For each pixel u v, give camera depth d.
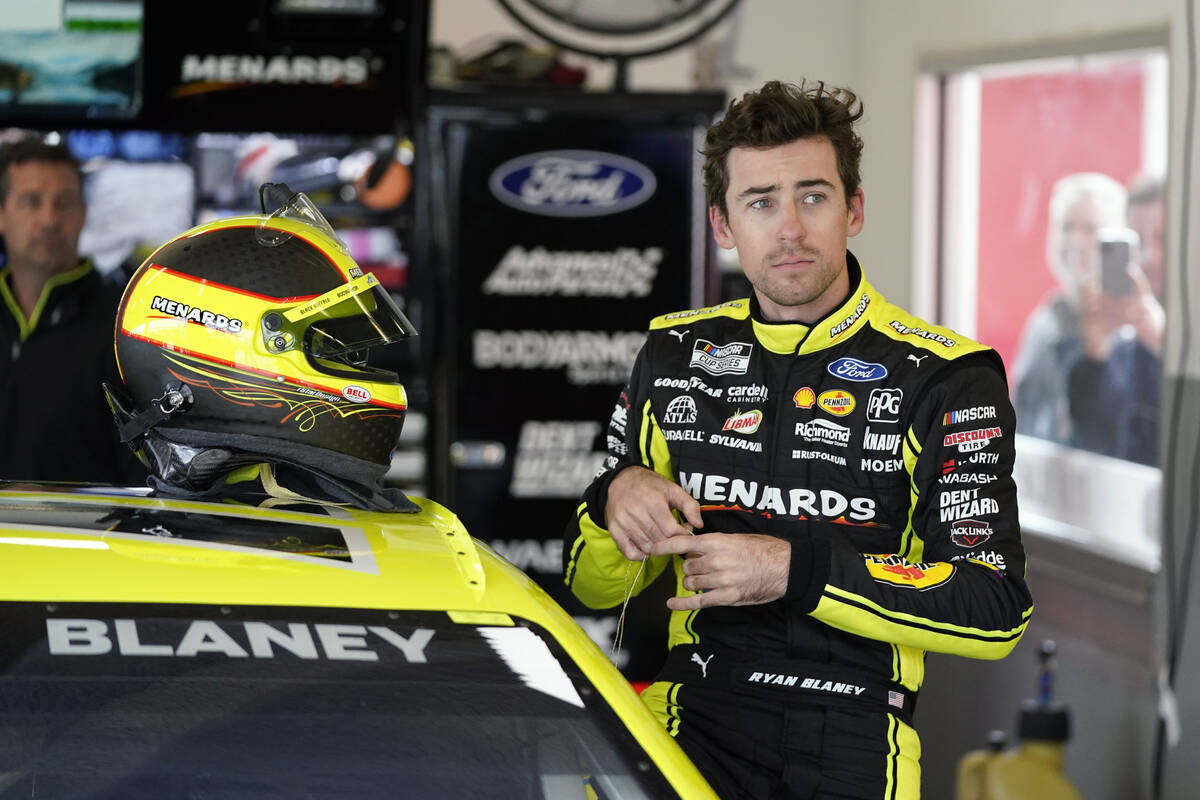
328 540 3.54
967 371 4.41
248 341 3.95
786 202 4.41
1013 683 10.38
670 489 4.36
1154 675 8.70
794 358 4.55
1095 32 9.86
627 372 10.55
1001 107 11.47
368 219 10.44
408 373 10.46
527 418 10.51
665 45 11.94
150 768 2.89
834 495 4.48
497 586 3.43
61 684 2.92
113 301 8.88
